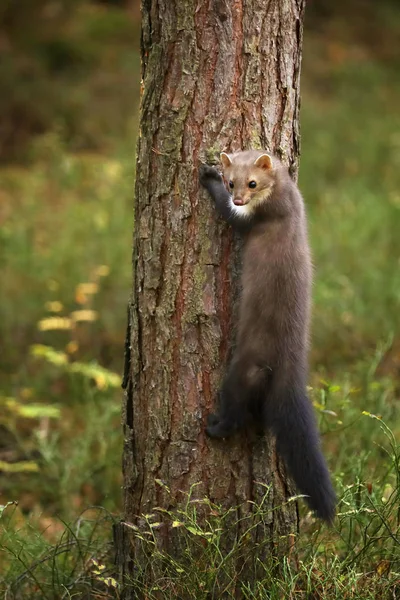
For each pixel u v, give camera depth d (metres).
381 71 38.56
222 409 8.51
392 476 10.51
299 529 9.42
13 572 9.94
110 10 39.88
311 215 22.98
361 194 25.28
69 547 10.23
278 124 8.44
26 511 12.57
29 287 18.92
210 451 8.63
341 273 19.44
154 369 8.67
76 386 15.26
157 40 8.20
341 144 30.27
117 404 14.45
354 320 17.30
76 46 35.28
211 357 8.50
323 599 8.22
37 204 24.41
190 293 8.43
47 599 9.21
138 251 8.64
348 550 9.01
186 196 8.32
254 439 8.70
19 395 15.43
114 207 23.80
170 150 8.28
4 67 32.28
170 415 8.65
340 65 38.81
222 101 8.20
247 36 8.10
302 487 8.35
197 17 8.02
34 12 37.06
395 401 13.71
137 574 8.89
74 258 20.11
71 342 16.50
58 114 30.75
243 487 8.70
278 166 8.41
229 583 8.30
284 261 8.52
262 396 8.59
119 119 31.16
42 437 13.16
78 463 12.77
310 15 44.25
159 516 8.81
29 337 17.25
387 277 19.09
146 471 8.88
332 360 16.05
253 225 8.52
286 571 8.60
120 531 9.16
